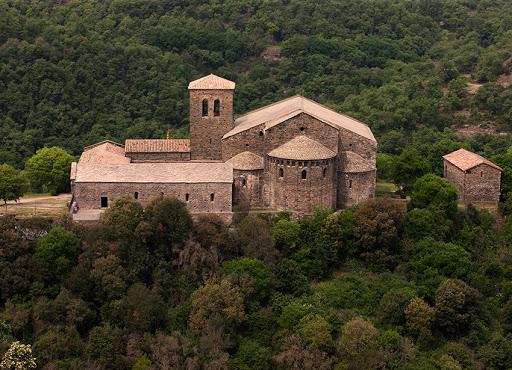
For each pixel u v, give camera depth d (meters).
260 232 179.12
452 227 194.25
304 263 179.00
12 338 158.50
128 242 174.00
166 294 170.75
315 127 191.88
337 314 166.50
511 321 171.75
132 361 157.75
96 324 166.75
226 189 186.25
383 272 180.75
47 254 169.88
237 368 156.62
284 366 158.12
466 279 180.00
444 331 170.50
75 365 154.75
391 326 167.88
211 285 166.38
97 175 186.62
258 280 169.88
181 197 186.25
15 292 167.38
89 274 168.38
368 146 195.88
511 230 195.50
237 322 163.62
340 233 182.38
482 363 163.00
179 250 175.50
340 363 157.25
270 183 192.75
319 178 187.50
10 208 194.75
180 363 156.50
